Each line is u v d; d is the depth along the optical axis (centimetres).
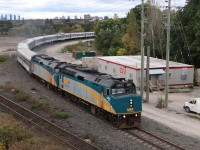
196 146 2433
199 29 5206
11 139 2295
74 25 16788
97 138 2561
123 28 8600
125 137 2594
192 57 5622
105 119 3061
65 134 2589
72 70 3691
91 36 14300
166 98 3619
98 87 3000
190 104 3441
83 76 3359
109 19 9194
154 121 3067
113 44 8131
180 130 2822
